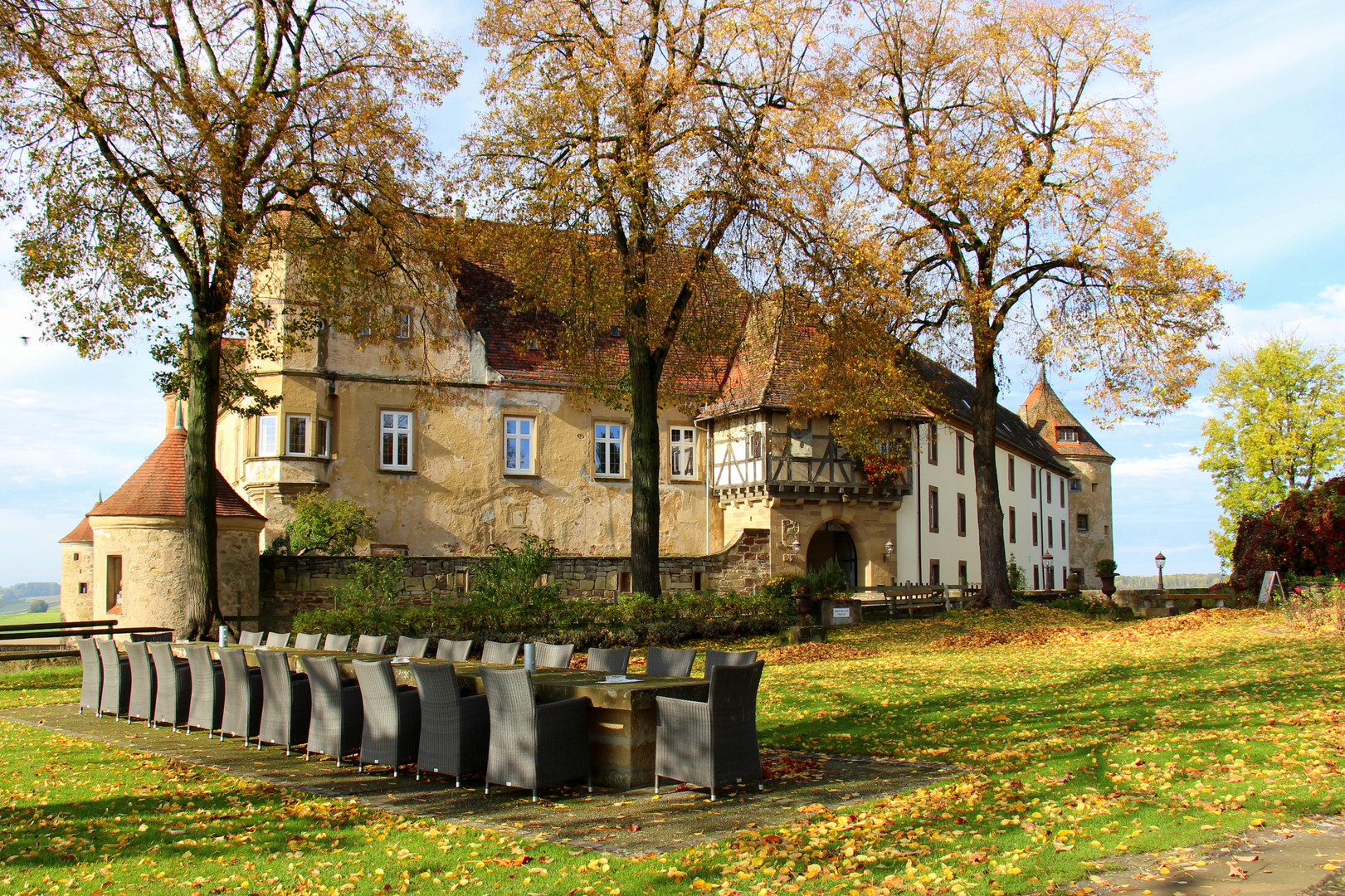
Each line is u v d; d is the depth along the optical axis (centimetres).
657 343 1897
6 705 1334
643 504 2025
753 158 1766
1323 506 2533
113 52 1495
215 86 1592
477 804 711
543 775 723
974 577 3791
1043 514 4981
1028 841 582
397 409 2664
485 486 2738
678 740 724
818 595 2339
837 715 1118
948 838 591
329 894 524
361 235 1791
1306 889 487
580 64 1756
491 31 1794
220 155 1497
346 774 834
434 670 786
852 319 1933
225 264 1571
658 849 580
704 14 1816
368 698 846
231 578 2027
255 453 2527
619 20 1795
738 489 2975
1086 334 2303
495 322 2878
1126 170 2212
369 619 1717
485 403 2756
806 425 2930
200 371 1644
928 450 3391
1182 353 2159
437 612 1789
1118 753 823
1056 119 2356
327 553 2336
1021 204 2197
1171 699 1105
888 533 3097
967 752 882
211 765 878
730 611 2119
